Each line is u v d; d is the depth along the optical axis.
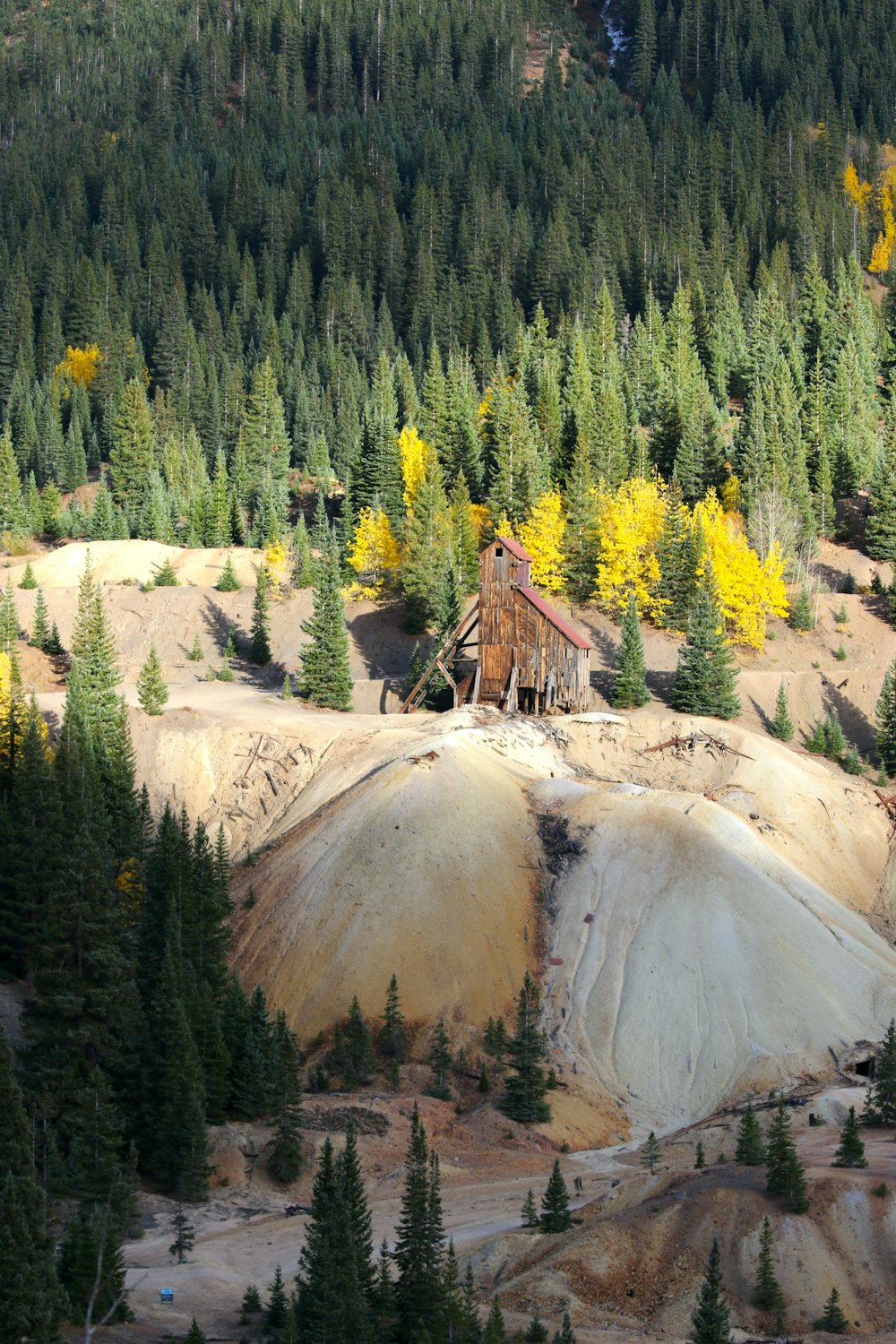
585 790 97.75
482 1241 58.12
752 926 86.56
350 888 88.44
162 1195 65.19
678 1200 57.03
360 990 83.25
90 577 119.00
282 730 107.19
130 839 89.69
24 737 90.81
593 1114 76.12
